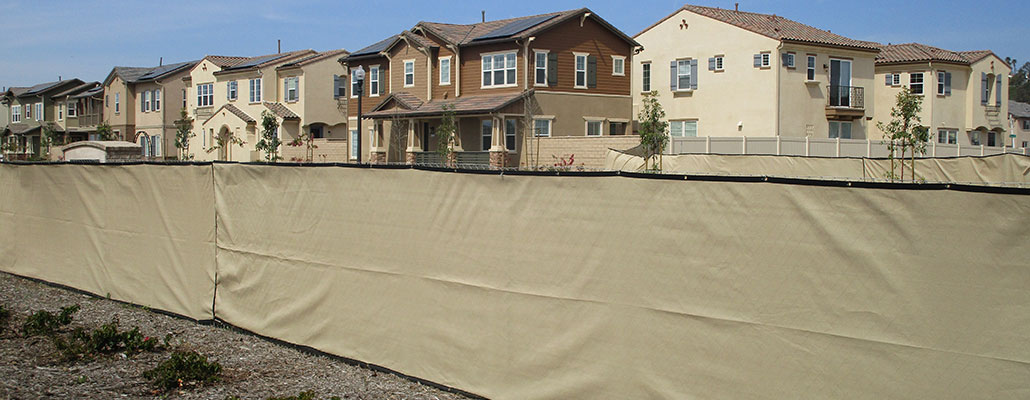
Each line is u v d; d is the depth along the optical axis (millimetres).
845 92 39438
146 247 10875
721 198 5562
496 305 6852
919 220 4828
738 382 5512
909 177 22172
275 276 9000
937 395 4789
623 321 6059
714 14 40188
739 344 5500
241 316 9484
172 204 10438
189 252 10203
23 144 77938
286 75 50750
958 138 45531
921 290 4832
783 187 5305
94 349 8477
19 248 13445
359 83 27516
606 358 6152
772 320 5367
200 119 56000
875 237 4980
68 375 7621
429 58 39594
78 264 12148
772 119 37594
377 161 41344
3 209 13828
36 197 13031
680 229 5754
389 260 7766
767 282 5383
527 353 6633
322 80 50438
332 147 45250
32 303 11273
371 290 7945
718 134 39625
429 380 7398
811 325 5219
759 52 37969
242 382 7527
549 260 6484
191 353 7777
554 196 6445
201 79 56719
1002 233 4574
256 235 9250
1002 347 4590
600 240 6180
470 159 36656
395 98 40094
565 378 6391
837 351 5121
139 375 7703
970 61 45625
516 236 6703
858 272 5043
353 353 8133
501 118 35250
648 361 5926
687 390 5738
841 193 5090
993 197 4594
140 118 63594
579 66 38031
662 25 41875
